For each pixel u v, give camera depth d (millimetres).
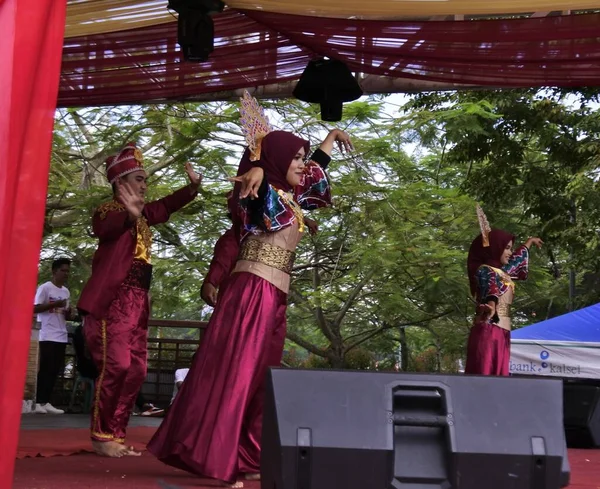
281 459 2389
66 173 11570
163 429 4164
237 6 5801
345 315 15469
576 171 11781
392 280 12922
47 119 2859
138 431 7477
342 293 13336
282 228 4191
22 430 7105
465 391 2486
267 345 4180
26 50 2777
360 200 11625
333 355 14977
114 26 6156
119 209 5215
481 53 6242
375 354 20641
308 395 2447
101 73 6969
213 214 12602
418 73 6641
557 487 2447
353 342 15688
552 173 12141
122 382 5336
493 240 7613
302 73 6688
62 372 11367
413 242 11859
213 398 4070
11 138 2746
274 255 4234
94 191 10922
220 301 4246
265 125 4375
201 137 11102
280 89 7570
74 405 11242
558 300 17625
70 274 12742
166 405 11773
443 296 12828
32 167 2820
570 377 9547
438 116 11484
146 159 11898
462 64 6457
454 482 2416
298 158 4238
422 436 2479
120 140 11172
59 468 4602
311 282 15250
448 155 12023
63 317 9789
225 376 4098
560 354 9609
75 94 7219
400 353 20547
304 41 6348
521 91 11648
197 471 3975
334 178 11789
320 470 2396
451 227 12469
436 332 15508
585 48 6109
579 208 11859
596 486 4410
